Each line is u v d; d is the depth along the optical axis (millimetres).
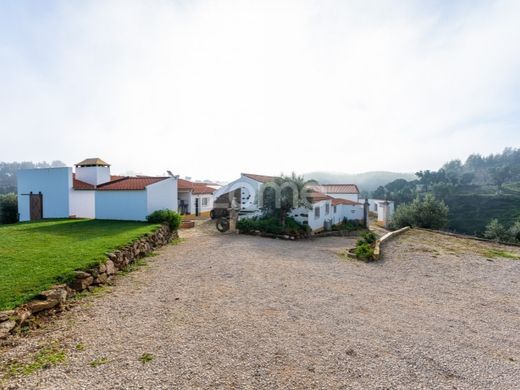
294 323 6074
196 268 10391
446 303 7809
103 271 8375
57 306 6152
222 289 8125
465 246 15555
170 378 4066
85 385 3854
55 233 13172
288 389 3936
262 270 10352
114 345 4898
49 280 6719
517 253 14094
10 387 3770
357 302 7574
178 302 7020
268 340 5281
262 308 6836
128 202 18984
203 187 35031
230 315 6348
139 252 11758
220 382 4023
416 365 4652
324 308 7023
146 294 7527
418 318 6672
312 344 5199
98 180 24562
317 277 9797
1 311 5219
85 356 4539
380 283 9461
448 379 4320
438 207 31203
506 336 5887
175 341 5105
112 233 13180
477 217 65125
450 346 5355
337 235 24203
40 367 4219
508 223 57812
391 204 42062
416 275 10578
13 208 28953
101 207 19703
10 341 4812
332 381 4148
